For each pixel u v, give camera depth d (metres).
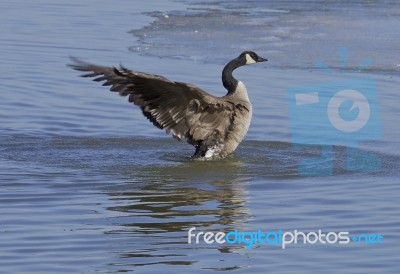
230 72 15.21
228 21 26.83
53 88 19.34
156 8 29.84
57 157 14.80
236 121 14.81
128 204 12.40
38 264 10.16
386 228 11.48
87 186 13.26
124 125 16.95
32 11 29.09
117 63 21.42
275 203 12.48
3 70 20.73
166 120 14.51
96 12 29.14
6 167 14.10
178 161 14.77
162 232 11.26
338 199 12.67
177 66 21.27
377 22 26.52
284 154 15.22
